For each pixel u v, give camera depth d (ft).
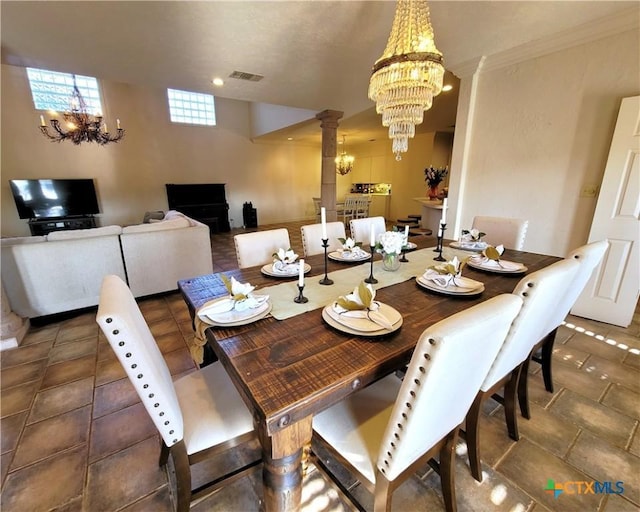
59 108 19.52
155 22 7.36
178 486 3.41
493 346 2.87
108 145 21.50
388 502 3.07
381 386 4.10
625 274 8.14
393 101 7.37
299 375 2.89
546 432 5.05
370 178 32.94
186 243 11.03
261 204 29.78
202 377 4.27
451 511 3.68
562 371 6.56
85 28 7.51
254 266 6.36
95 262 9.50
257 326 3.81
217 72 10.65
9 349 7.59
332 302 4.47
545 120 9.10
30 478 4.32
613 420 5.28
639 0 6.77
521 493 4.09
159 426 3.05
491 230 8.46
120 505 3.98
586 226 8.79
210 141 25.79
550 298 3.83
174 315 9.55
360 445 3.29
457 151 11.16
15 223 19.39
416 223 24.62
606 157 8.21
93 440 4.94
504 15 7.38
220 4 6.75
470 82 10.42
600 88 8.07
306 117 19.20
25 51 8.64
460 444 4.90
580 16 7.43
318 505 4.02
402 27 6.34
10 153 18.72
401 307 4.35
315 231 8.10
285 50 9.02
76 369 6.81
